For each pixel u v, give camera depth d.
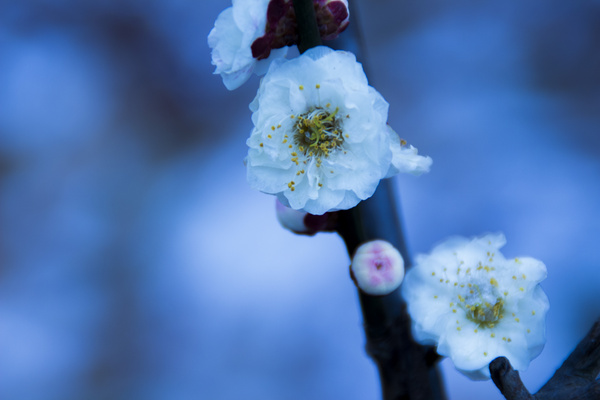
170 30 1.00
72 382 0.84
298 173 0.36
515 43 0.94
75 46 0.99
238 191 0.92
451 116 0.90
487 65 0.93
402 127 0.90
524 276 0.37
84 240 0.90
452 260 0.37
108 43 0.99
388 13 0.97
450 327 0.37
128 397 0.83
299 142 0.36
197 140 0.95
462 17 0.96
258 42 0.36
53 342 0.85
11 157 0.93
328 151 0.36
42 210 0.91
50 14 1.00
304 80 0.36
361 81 0.36
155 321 0.86
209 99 0.97
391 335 0.37
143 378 0.84
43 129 0.95
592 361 0.35
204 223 0.90
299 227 0.37
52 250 0.90
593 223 0.82
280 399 0.82
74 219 0.91
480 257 0.37
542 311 0.37
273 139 0.36
